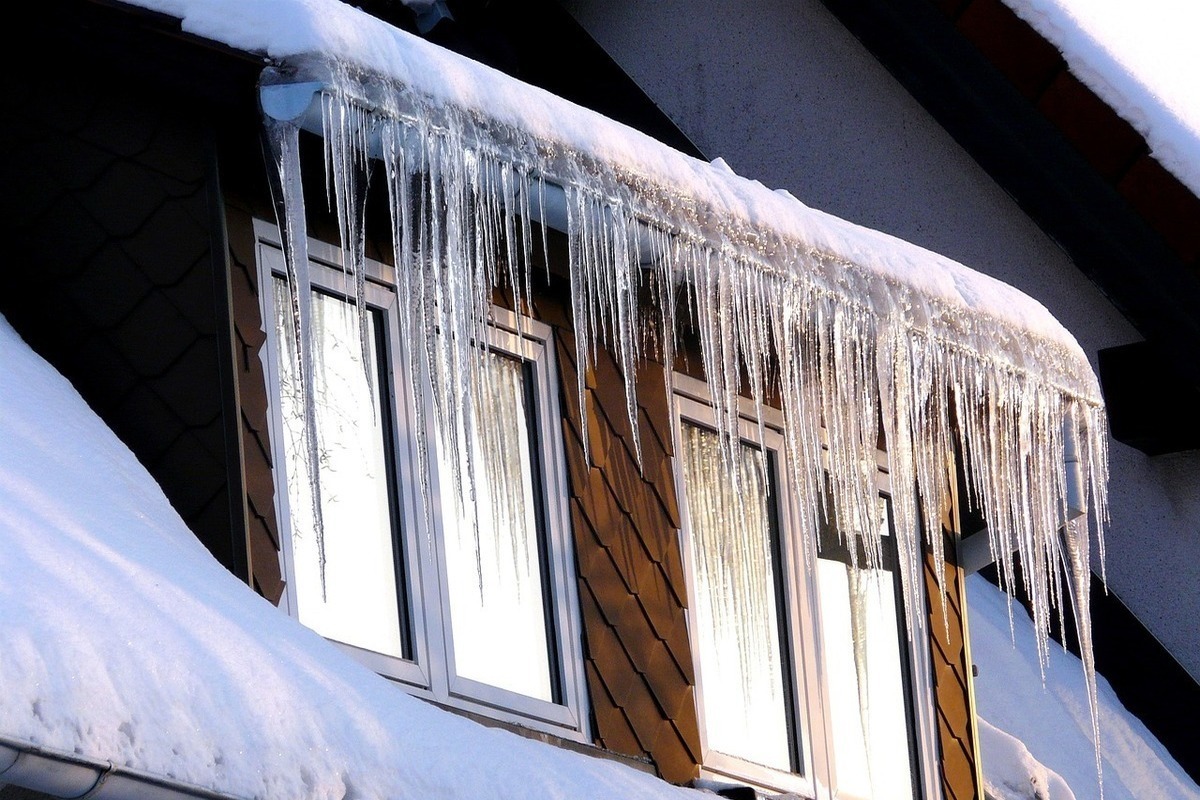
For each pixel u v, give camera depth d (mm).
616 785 12852
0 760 8781
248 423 13469
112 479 12195
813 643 18703
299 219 13266
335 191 14055
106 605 9953
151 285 13688
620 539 16625
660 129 29703
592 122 15461
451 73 14156
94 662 9406
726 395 18391
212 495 13219
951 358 19344
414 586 14445
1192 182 26219
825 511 18000
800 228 17406
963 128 27609
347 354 14539
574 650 15805
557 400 16312
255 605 11562
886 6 27703
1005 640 27266
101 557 10555
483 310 14375
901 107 28938
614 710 16016
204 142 13734
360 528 14266
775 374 18984
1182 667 27609
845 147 29234
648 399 17453
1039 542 21203
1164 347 26828
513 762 11852
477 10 26219
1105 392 27656
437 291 14000
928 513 19812
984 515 20703
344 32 13445
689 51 30203
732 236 16547
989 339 19719
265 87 13227
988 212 28344
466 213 14328
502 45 26219
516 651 15328
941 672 20844
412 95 13719
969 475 21906
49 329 13828
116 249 13805
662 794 13422
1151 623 28094
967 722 21141
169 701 9695
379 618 14203
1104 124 26594
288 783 10062
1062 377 20922
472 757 11484
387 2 23672
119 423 13516
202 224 13633
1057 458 21188
